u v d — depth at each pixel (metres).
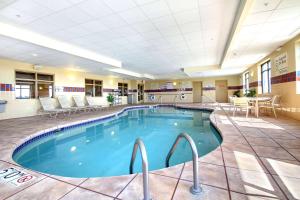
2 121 5.79
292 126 4.04
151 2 3.10
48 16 3.50
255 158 2.22
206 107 9.53
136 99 15.77
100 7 3.22
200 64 9.39
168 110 10.79
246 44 5.26
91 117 6.63
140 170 2.88
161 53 6.79
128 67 9.96
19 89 6.91
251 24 3.77
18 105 6.80
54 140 4.74
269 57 6.62
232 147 2.65
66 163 3.24
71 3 3.05
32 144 3.94
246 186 1.59
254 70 8.60
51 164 3.19
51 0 2.93
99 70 9.34
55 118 6.46
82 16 3.55
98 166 3.10
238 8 3.32
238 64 8.55
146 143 4.37
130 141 4.61
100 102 11.54
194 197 1.43
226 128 3.99
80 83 9.87
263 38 4.73
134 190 1.58
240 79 13.04
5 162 2.31
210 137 4.64
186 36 4.89
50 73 8.12
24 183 1.76
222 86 14.45
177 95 16.12
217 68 9.63
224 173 1.84
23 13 3.34
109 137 5.00
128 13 3.48
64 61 6.74
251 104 7.02
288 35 4.52
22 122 5.55
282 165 2.01
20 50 5.09
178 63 8.98
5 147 3.00
